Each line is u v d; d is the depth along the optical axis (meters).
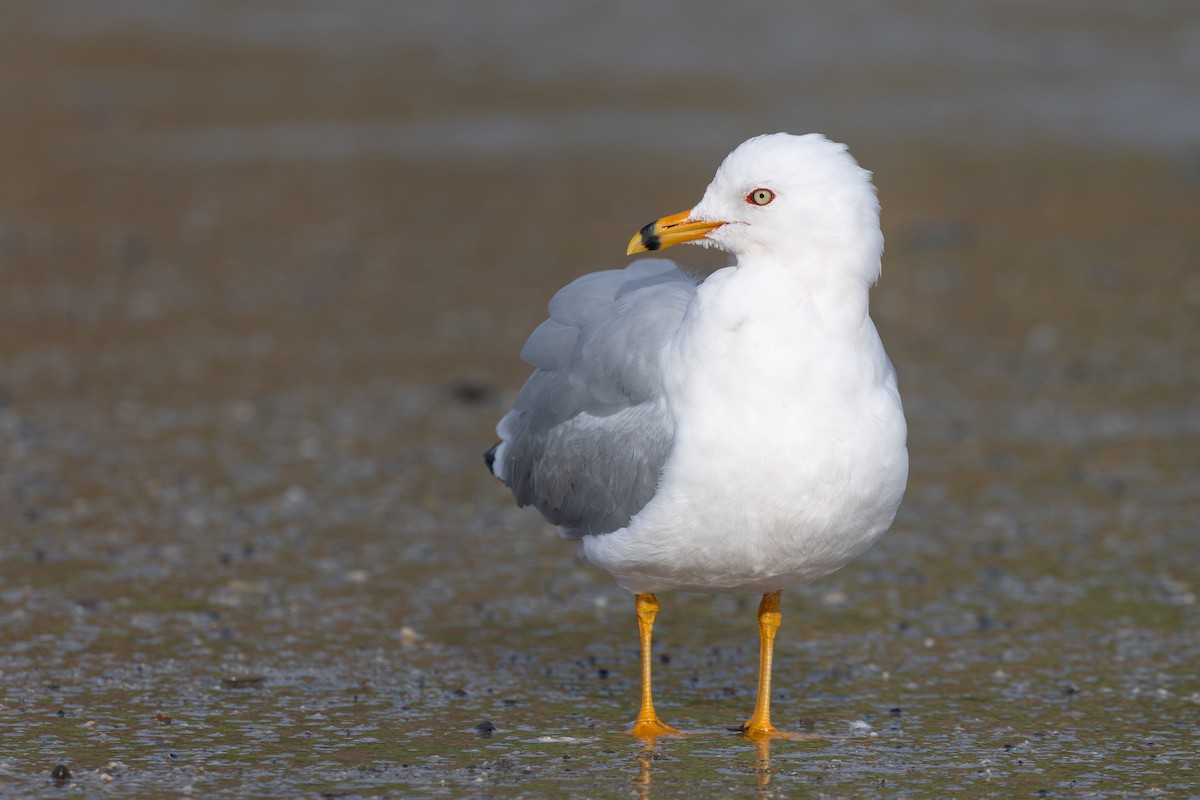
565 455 9.46
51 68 42.44
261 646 10.75
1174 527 13.48
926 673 10.47
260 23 49.22
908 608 11.76
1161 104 37.50
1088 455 15.62
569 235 25.97
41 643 10.66
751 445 8.55
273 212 28.06
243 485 14.58
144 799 8.17
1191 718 9.58
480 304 21.94
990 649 10.88
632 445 9.03
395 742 9.12
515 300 22.11
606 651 10.95
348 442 16.05
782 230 8.70
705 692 10.21
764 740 9.27
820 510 8.64
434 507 14.12
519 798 8.28
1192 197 28.66
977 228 26.67
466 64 43.34
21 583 11.87
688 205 27.88
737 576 9.03
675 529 8.81
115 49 45.12
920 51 44.38
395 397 17.72
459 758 8.88
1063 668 10.48
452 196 29.23
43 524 13.31
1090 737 9.28
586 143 33.94
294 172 31.42
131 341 20.05
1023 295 22.39
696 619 11.69
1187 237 25.69
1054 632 11.17
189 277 23.58
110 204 28.48
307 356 19.42
